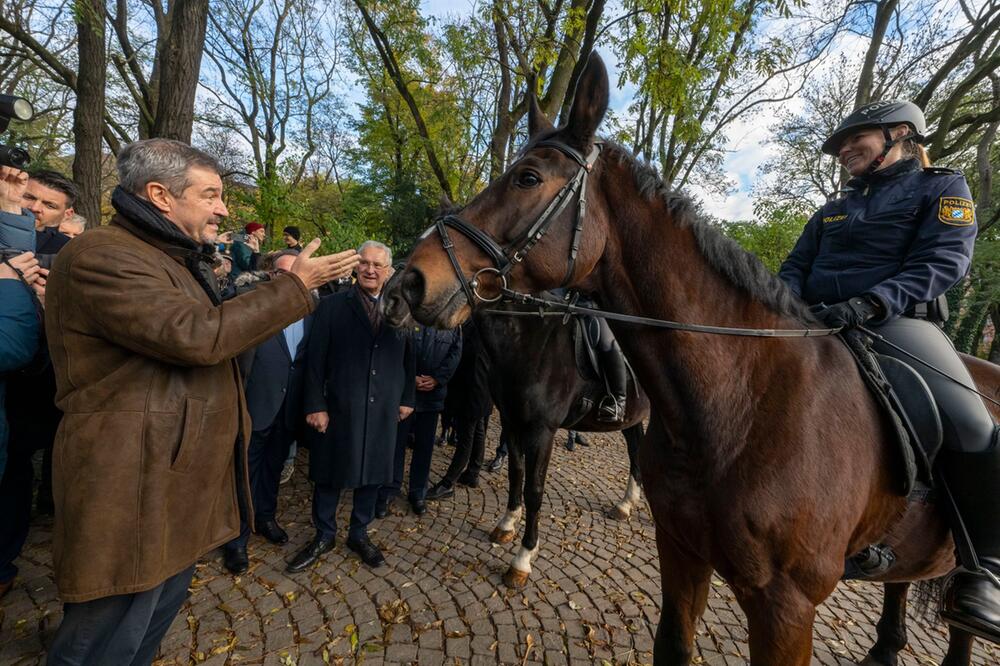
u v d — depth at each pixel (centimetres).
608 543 314
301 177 1838
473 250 119
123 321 107
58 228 290
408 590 248
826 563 118
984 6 754
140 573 114
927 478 133
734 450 120
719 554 124
